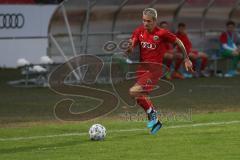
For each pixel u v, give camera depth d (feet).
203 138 136.87
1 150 127.34
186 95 222.28
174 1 284.82
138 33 146.51
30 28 314.14
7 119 173.37
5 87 250.37
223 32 291.38
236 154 119.24
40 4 314.96
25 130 153.48
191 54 273.33
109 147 128.57
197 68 280.72
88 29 257.34
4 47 309.22
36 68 255.29
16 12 310.65
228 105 198.59
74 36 261.85
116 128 154.92
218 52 294.25
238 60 293.02
